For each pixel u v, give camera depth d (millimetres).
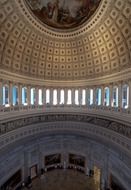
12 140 16000
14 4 16516
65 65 24938
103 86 21625
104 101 21438
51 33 21203
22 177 20172
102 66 21781
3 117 18188
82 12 18812
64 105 25188
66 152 24250
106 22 18297
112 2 16203
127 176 15117
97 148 20844
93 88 23125
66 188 19453
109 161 18641
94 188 19500
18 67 21172
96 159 21062
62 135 23938
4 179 17250
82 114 23266
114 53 19484
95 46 21297
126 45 17531
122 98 18281
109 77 20500
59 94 25375
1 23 16891
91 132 18531
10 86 19719
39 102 24156
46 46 22734
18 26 18703
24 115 21125
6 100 19188
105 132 16500
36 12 18484
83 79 24312
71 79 25188
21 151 19875
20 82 21375
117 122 17062
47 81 24688
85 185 20125
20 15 17859
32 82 23094
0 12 16203
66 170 23875
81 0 17812
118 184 16906
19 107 20984
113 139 15281
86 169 22578
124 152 13750
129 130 14008
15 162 18953
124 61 18172
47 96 24969
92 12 18250
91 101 23531
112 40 19047
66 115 23203
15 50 20062
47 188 19516
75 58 24031
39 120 20781
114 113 19438
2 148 14562
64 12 19344
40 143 22562
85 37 21156
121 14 16562
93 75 23250
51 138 23484
